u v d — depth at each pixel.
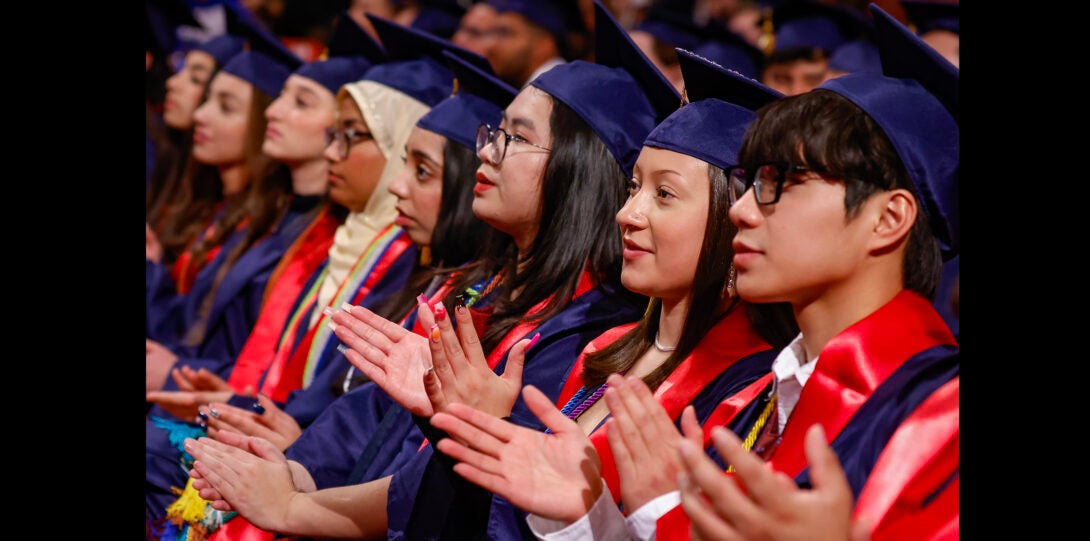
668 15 6.32
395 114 4.44
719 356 2.62
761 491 1.68
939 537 1.93
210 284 5.65
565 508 2.24
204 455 3.09
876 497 1.94
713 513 1.74
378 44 5.07
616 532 2.28
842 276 2.07
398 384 2.71
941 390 2.00
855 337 2.06
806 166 2.03
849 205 2.02
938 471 1.95
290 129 5.07
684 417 1.93
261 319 4.89
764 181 2.06
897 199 2.04
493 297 3.47
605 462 2.62
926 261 2.09
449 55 3.84
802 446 2.09
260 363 4.80
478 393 2.58
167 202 6.56
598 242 3.15
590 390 2.85
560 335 3.13
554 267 3.18
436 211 3.87
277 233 5.38
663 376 2.67
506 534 2.62
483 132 3.30
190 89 6.39
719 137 2.57
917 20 4.93
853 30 5.76
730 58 6.05
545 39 6.59
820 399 2.08
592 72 3.19
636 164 2.69
